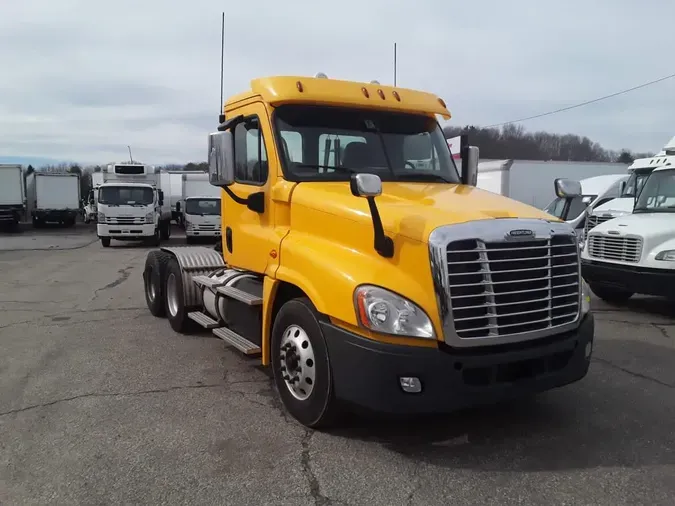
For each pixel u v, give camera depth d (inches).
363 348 159.8
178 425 189.9
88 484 153.0
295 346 185.9
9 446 174.9
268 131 211.9
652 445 176.6
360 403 162.7
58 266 649.6
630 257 359.6
